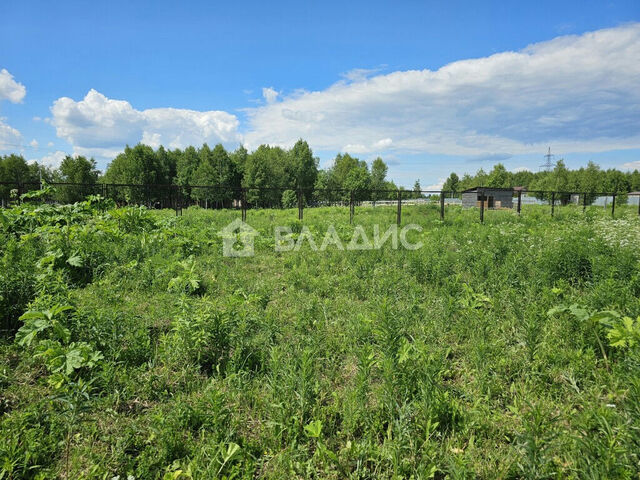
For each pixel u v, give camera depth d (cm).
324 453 257
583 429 272
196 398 321
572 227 1326
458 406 302
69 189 2759
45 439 265
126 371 352
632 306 439
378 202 3375
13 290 449
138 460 257
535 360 377
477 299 518
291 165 7138
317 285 649
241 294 554
